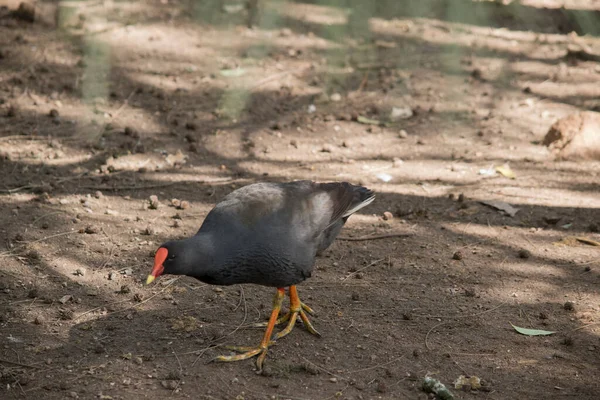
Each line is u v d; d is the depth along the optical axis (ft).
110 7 61.46
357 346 26.66
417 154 42.96
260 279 25.34
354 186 28.78
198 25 59.57
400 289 30.50
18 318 27.48
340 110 47.88
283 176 39.78
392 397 23.81
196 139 43.37
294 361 25.68
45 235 33.17
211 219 25.30
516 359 26.03
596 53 57.77
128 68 51.13
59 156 40.40
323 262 32.55
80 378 24.14
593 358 26.07
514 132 45.57
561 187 39.22
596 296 29.94
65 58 51.70
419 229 35.32
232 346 26.23
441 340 27.12
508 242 34.19
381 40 59.16
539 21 63.77
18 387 23.61
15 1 59.31
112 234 33.65
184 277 30.94
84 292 29.37
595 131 42.45
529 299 29.84
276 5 59.41
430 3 62.95
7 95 46.32
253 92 49.21
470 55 57.00
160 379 24.26
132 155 41.24
